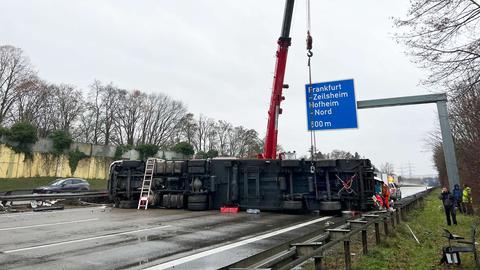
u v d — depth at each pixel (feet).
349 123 41.93
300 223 41.37
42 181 122.21
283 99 53.21
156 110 252.42
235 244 27.89
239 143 288.71
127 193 66.18
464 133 61.52
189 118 264.72
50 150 131.75
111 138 231.09
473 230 25.21
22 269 19.83
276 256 16.98
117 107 234.79
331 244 17.88
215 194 59.47
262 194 55.26
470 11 21.79
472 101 32.65
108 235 32.19
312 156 52.85
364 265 22.67
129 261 21.91
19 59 183.42
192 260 22.26
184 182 63.26
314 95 44.29
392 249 27.99
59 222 42.14
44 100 200.03
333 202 49.60
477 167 59.31
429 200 100.94
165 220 44.42
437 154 150.92
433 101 53.36
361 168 49.85
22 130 121.19
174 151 179.32
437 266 24.36
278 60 52.29
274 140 53.98
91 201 76.74
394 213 39.75
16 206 63.16
